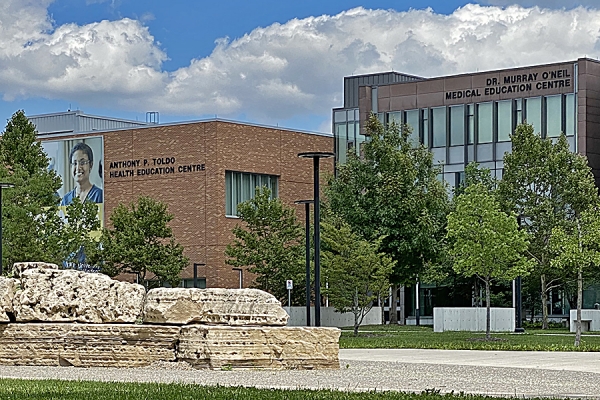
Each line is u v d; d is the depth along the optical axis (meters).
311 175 74.75
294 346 25.14
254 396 16.95
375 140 54.00
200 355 24.77
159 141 70.31
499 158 71.38
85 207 50.47
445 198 55.41
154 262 58.66
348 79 94.56
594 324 53.59
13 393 17.39
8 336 26.70
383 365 26.88
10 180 47.22
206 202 68.00
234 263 59.06
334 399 16.70
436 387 19.88
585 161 58.62
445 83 74.00
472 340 41.03
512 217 41.31
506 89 71.38
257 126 70.88
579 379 22.00
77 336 26.17
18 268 27.52
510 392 18.80
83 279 27.19
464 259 41.91
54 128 83.81
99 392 17.53
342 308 49.12
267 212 59.31
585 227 36.19
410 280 55.41
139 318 27.11
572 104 68.81
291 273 57.50
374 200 53.38
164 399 16.39
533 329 57.97
